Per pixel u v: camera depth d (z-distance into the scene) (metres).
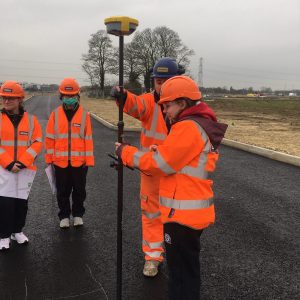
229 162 10.32
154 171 2.89
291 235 5.25
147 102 3.89
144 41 65.19
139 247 4.71
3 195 4.47
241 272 4.17
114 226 5.38
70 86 5.07
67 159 5.10
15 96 4.50
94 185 7.64
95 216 5.78
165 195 2.96
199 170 2.88
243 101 57.41
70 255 4.46
